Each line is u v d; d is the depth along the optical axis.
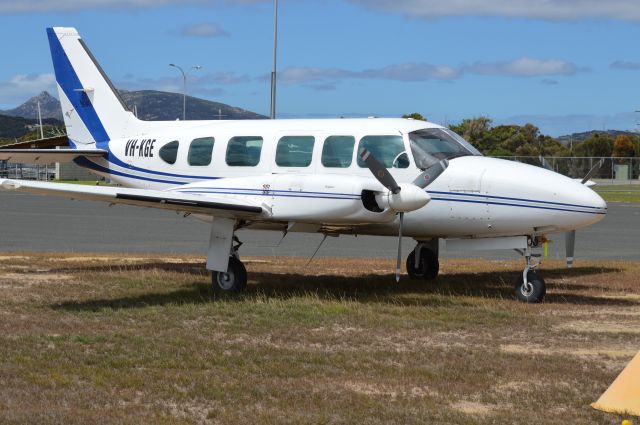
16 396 6.37
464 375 7.28
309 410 6.20
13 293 11.44
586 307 11.11
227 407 6.23
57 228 23.80
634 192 48.56
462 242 12.11
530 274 11.50
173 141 13.70
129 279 12.98
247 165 12.81
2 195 43.16
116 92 15.06
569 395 6.68
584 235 23.73
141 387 6.71
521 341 8.88
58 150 14.55
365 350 8.29
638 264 16.22
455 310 10.64
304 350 8.21
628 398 6.27
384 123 12.17
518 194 11.19
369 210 10.91
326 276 14.04
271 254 18.09
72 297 11.23
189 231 23.47
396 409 6.23
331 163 12.16
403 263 16.06
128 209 32.66
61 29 15.57
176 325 9.41
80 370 7.20
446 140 12.07
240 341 8.65
